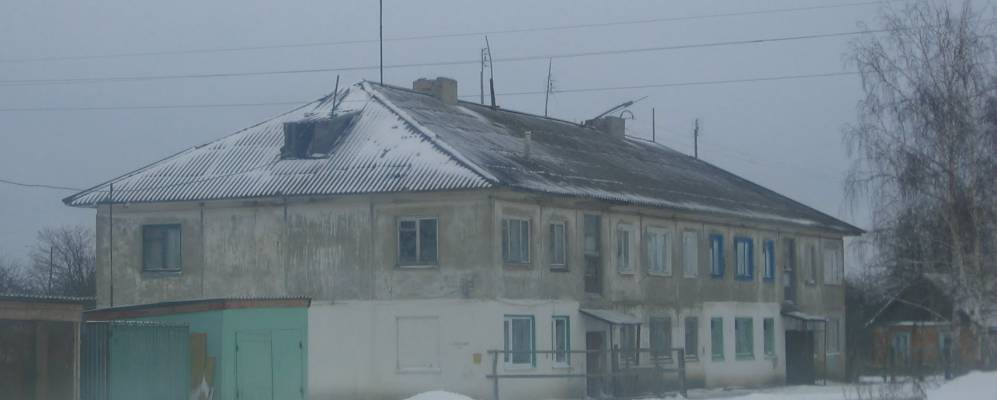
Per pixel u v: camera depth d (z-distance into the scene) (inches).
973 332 3058.6
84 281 5753.0
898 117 3127.5
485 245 2682.1
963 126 3078.2
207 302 2501.2
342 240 2817.4
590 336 3014.3
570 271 2947.8
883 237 3159.5
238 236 2933.1
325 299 2824.8
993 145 3065.9
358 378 2775.6
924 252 3122.5
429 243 2753.4
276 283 2878.9
